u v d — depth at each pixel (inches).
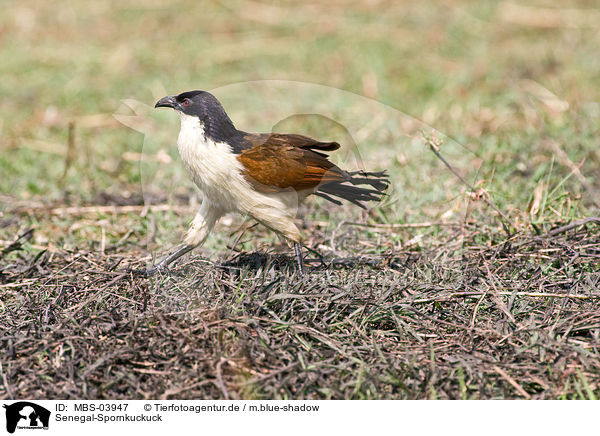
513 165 502.9
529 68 751.1
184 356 283.4
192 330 293.6
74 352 287.1
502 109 649.0
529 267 355.6
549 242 374.6
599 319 305.1
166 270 347.9
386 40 862.5
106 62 836.6
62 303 327.3
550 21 902.4
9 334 307.3
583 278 343.6
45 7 1027.9
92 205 497.0
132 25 960.9
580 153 522.3
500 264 363.3
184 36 910.4
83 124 671.8
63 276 361.4
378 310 309.0
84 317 312.7
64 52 869.8
